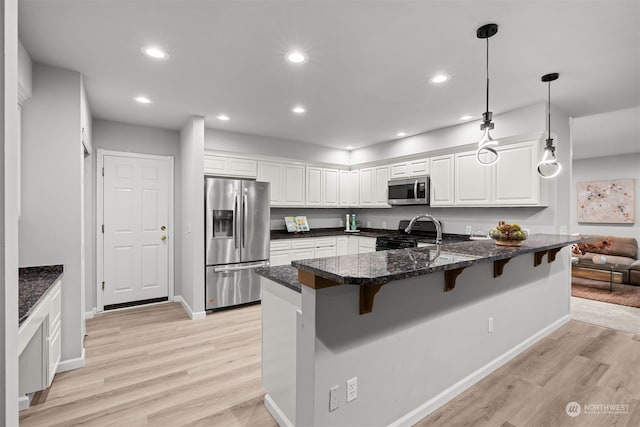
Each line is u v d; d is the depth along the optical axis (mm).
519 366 2537
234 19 1894
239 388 2240
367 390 1693
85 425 1853
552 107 3381
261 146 4785
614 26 1956
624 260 5418
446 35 2068
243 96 3133
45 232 2416
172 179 4332
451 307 2139
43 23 1913
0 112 537
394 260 1756
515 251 2158
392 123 4070
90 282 3682
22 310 1631
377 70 2572
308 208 5836
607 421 1863
